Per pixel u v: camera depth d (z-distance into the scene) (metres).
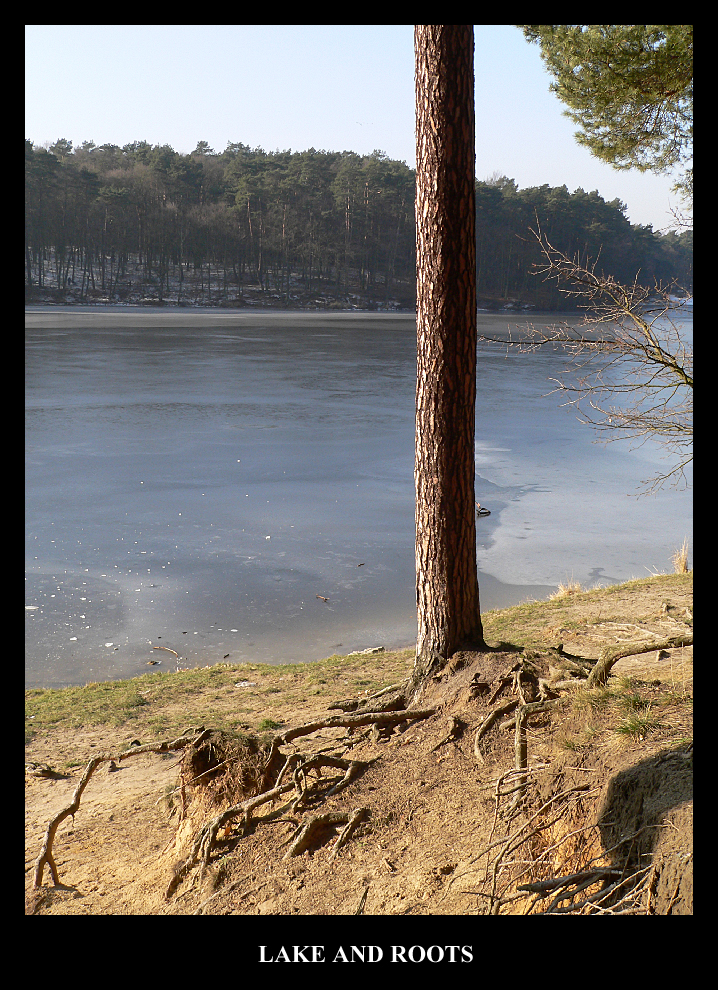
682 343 7.81
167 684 11.26
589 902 3.15
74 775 8.03
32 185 124.00
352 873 4.53
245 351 68.19
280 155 175.00
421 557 6.28
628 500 23.34
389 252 153.75
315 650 13.32
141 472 25.77
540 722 5.04
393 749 5.59
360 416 37.75
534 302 135.12
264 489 24.05
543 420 37.66
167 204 141.00
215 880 4.78
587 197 115.56
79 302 123.94
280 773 5.48
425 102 5.73
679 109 9.42
